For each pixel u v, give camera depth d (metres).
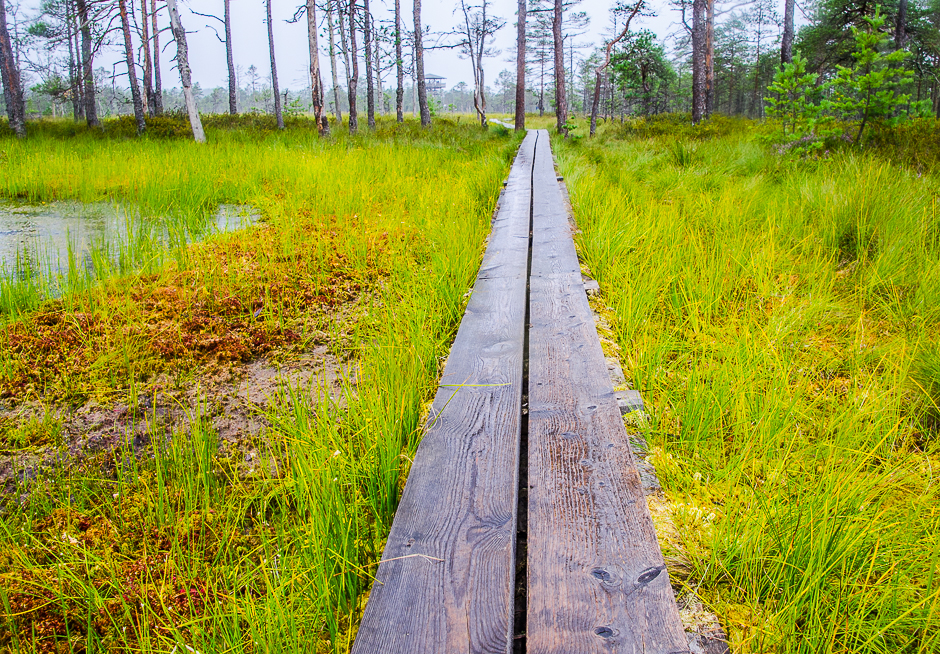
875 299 3.95
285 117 24.27
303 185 8.68
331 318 4.27
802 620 1.62
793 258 4.66
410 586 1.49
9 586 1.95
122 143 15.18
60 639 1.82
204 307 4.36
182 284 4.73
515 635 1.46
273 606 1.69
